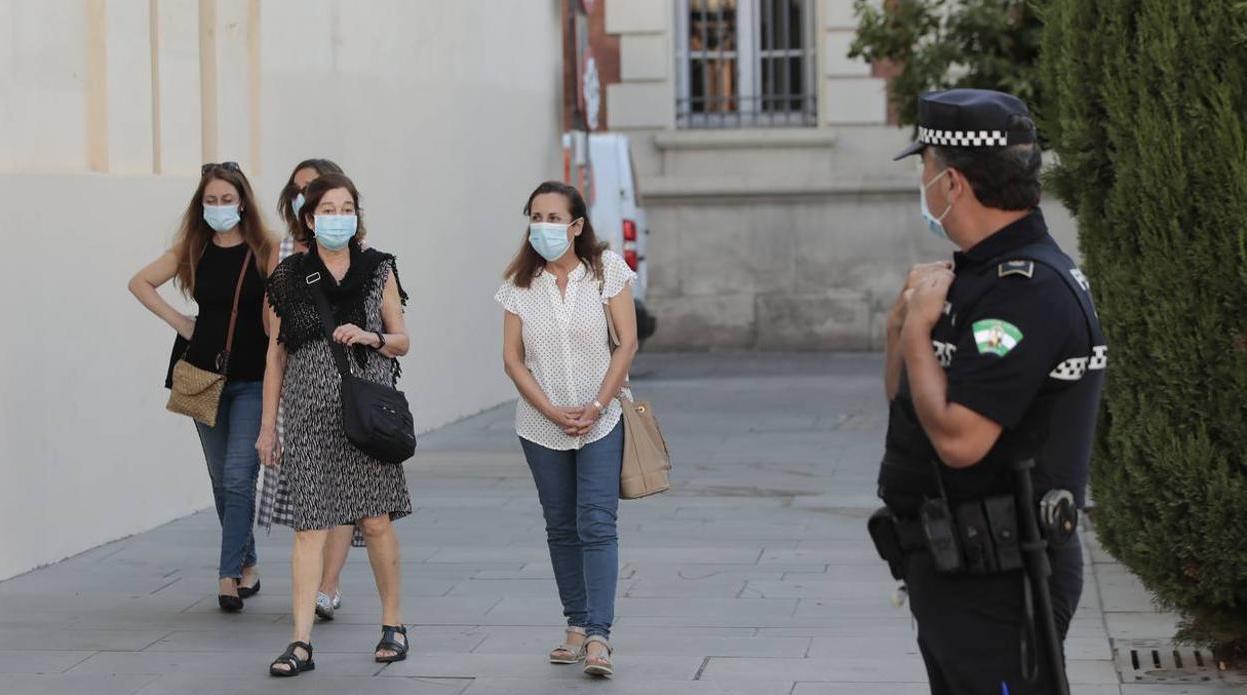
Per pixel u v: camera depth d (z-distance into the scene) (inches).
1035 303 342.6
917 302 350.0
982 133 350.3
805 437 1270.9
